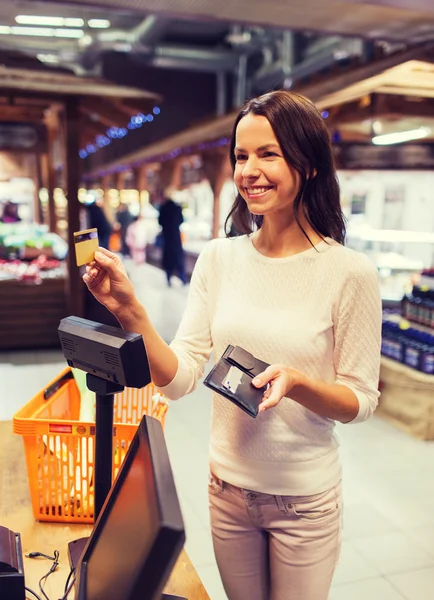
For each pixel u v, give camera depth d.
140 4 3.45
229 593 1.39
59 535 1.37
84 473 1.41
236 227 1.46
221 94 16.30
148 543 0.63
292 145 1.15
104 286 1.14
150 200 17.22
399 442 3.75
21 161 9.25
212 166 9.96
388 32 4.01
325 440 1.27
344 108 4.63
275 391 1.02
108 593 0.75
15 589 1.07
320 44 10.66
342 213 1.27
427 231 7.01
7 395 4.50
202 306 1.37
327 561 1.29
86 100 5.91
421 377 3.77
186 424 3.96
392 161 5.21
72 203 5.89
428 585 2.39
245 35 12.66
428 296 4.29
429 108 4.26
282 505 1.25
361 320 1.19
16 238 7.43
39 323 5.99
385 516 2.88
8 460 1.75
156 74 17.67
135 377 1.06
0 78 5.57
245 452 1.26
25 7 9.16
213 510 1.36
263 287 1.25
